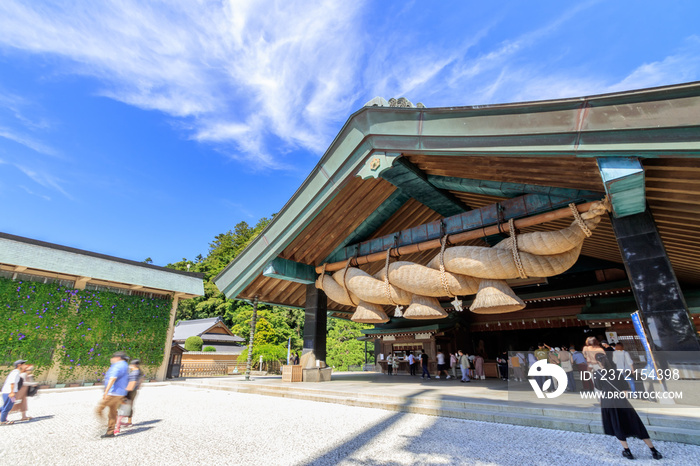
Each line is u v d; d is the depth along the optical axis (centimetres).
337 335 3806
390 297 949
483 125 584
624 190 493
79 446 475
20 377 690
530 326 1523
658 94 438
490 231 804
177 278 1838
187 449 453
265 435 525
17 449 462
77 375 1454
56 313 1430
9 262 1284
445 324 1664
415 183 864
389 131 708
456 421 603
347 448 447
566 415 541
